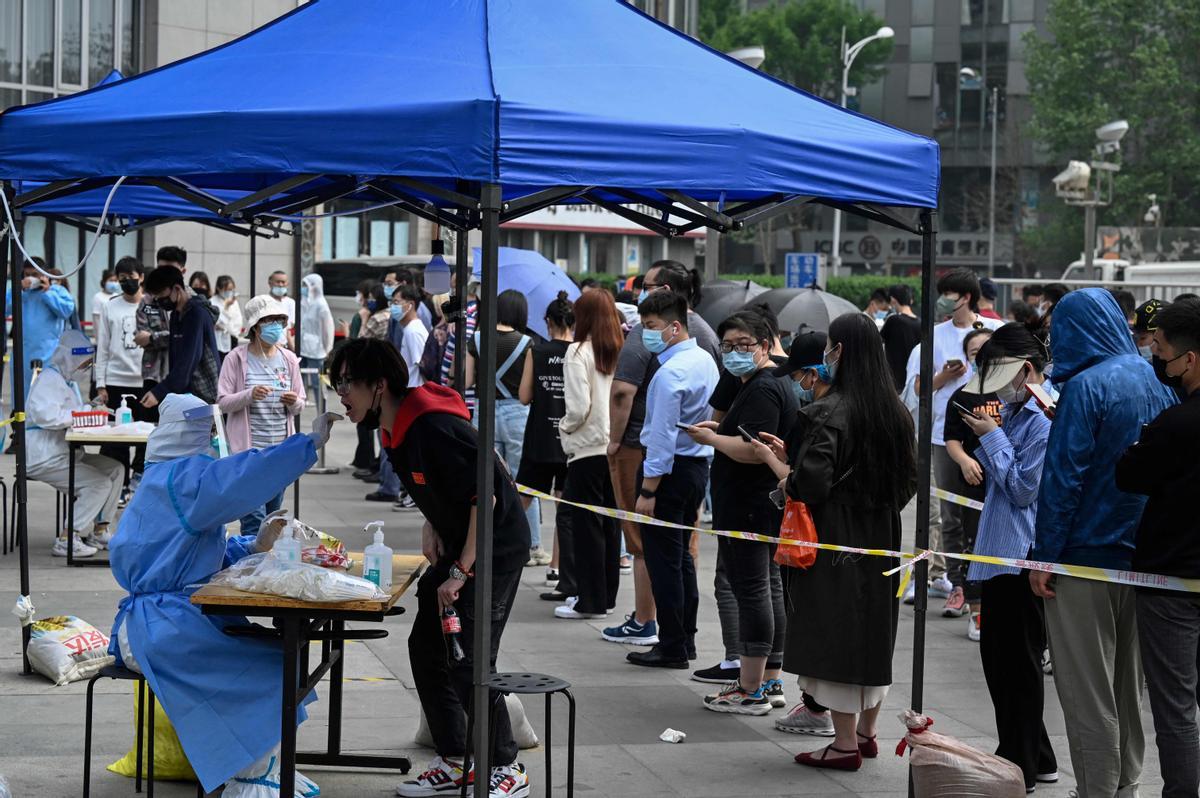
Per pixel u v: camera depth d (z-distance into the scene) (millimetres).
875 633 5914
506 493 5480
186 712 5082
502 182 4602
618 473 8227
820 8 70875
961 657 8258
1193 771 4973
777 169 4930
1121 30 58062
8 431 14805
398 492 13250
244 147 4648
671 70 5324
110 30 24797
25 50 23984
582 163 4664
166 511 5230
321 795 5582
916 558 5453
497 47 5180
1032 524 5703
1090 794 5258
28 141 4918
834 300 16234
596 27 5504
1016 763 5781
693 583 7895
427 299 15164
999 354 5805
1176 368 5008
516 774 5562
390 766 5918
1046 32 75000
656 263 9195
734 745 6430
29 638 7207
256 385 9750
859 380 5875
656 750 6328
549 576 10008
